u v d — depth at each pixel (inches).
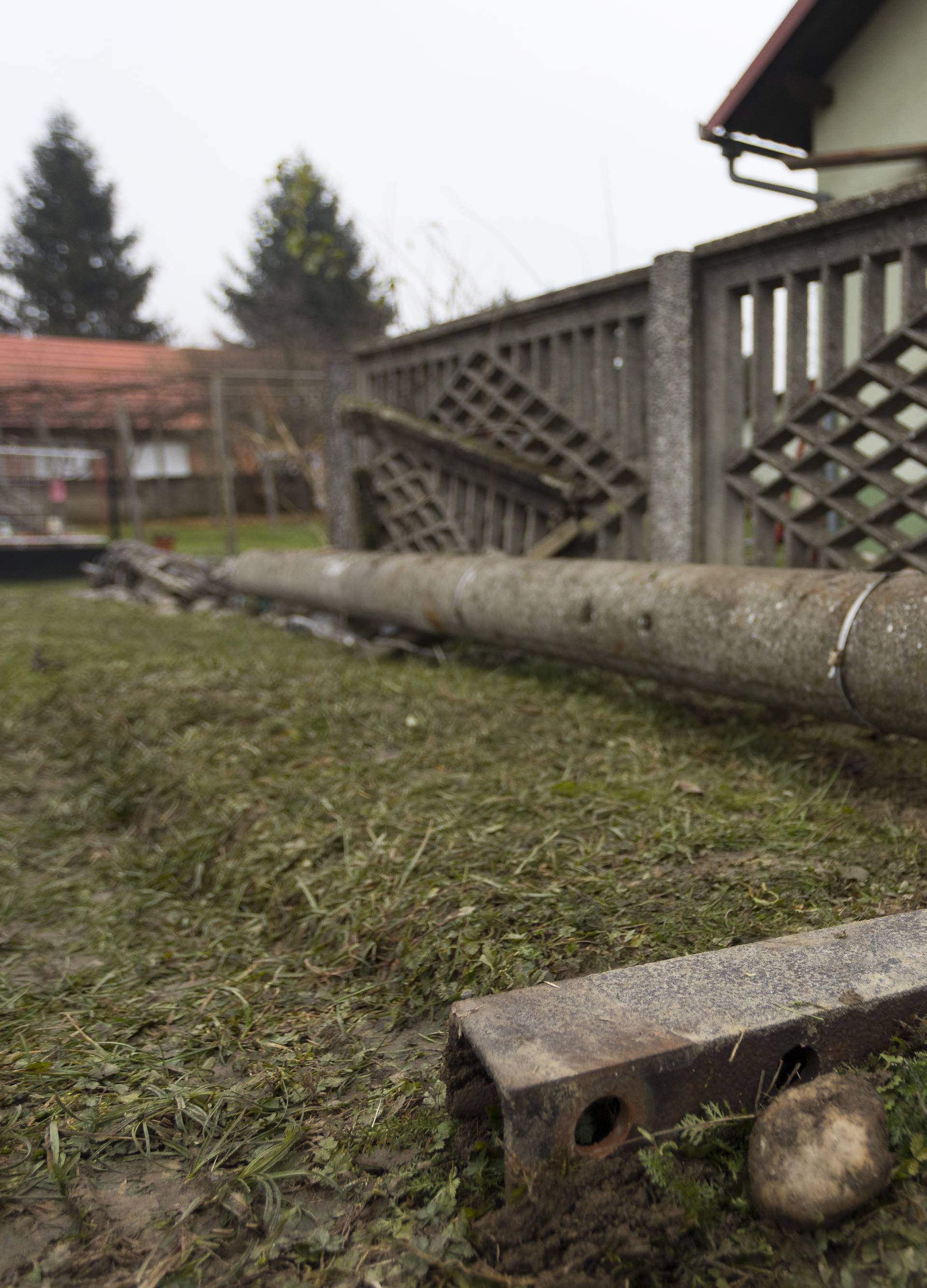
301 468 722.8
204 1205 55.8
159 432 881.5
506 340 234.2
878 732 138.1
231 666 219.5
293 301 1321.4
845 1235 47.3
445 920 88.0
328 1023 78.0
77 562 597.6
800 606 121.5
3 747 181.8
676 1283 46.4
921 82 249.3
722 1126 53.1
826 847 96.9
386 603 226.4
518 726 154.6
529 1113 48.0
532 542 228.5
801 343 164.6
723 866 93.1
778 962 62.0
